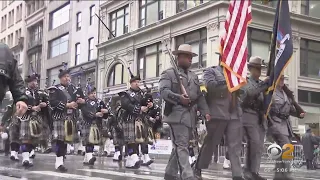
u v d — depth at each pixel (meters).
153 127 10.48
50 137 8.21
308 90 16.45
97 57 31.59
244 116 5.93
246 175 6.01
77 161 11.22
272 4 22.53
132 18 28.39
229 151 5.58
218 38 21.17
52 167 8.56
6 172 7.28
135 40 27.78
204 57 22.44
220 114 5.45
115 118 10.66
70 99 8.05
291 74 16.88
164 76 5.30
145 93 9.20
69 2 36.09
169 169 5.73
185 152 5.14
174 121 5.14
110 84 30.42
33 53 35.22
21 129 8.55
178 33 24.12
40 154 14.80
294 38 16.92
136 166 8.98
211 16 21.64
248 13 6.34
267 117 6.23
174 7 24.84
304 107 15.73
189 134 5.25
